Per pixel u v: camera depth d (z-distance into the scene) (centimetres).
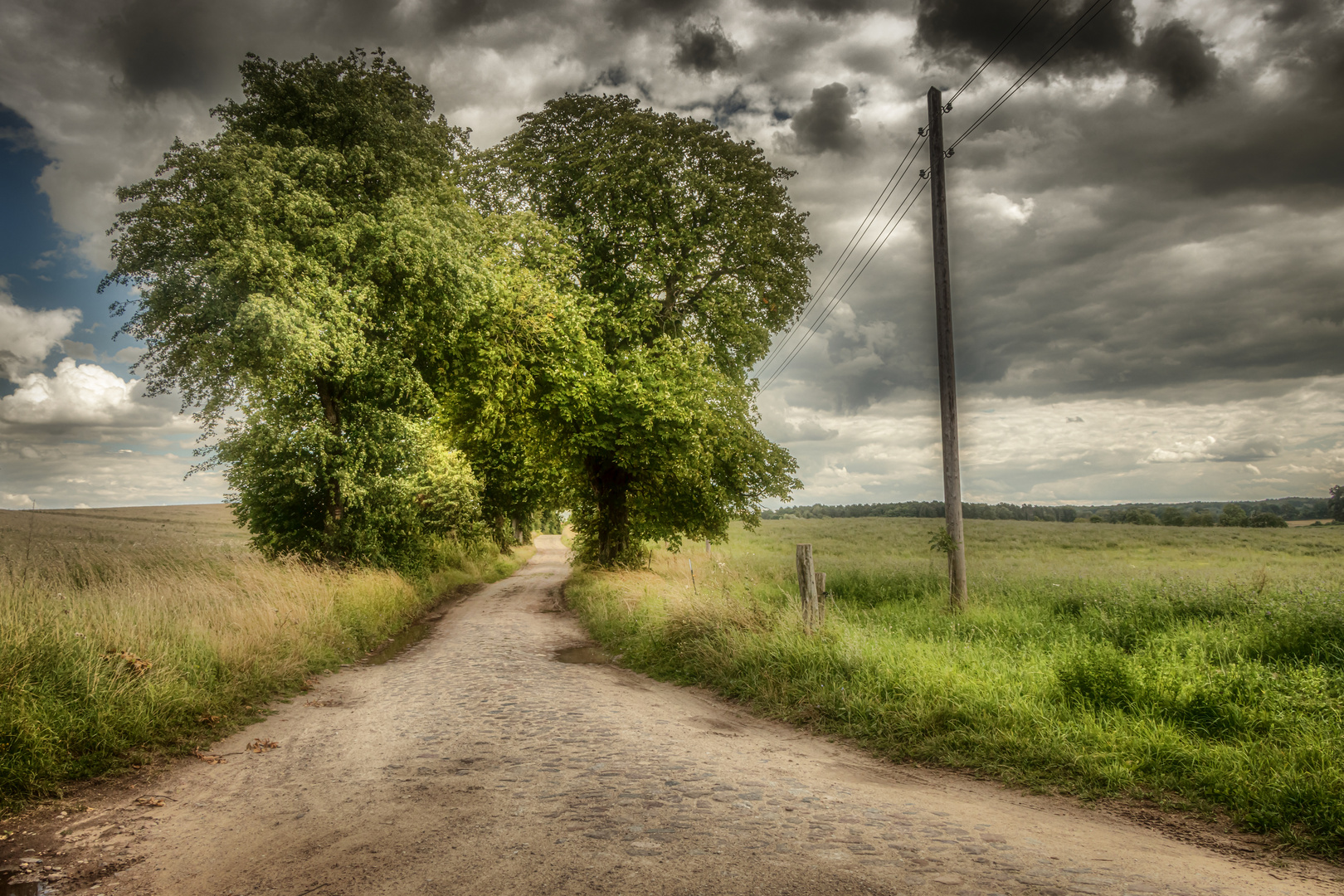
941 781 515
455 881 321
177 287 1474
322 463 1761
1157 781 477
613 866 334
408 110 1841
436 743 609
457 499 2759
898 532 5434
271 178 1428
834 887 310
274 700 802
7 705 529
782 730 677
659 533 2508
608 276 2258
